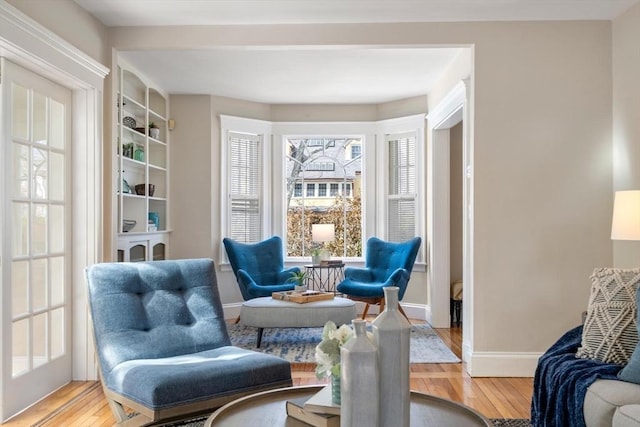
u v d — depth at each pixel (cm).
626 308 272
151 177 638
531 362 418
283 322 504
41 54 328
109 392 264
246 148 697
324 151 792
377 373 157
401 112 683
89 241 402
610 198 419
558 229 420
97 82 405
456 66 507
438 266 625
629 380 241
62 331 388
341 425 160
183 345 297
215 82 596
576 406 242
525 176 421
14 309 332
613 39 419
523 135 421
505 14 409
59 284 385
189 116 652
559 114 421
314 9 396
